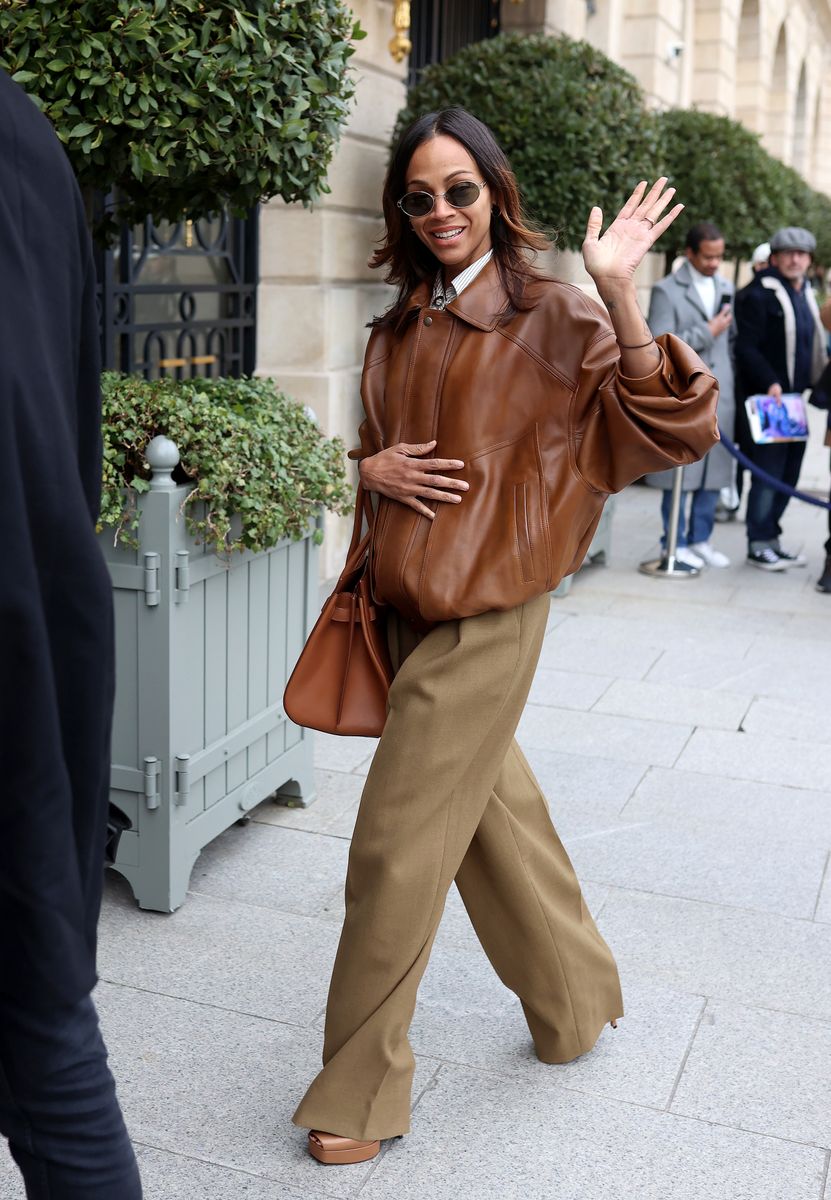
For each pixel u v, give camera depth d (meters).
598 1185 2.14
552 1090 2.40
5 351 1.23
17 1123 1.37
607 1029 2.62
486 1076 2.44
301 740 3.63
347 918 2.12
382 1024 2.12
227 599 3.12
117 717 2.95
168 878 3.00
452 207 2.03
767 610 6.22
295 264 6.07
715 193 8.81
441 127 2.04
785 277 6.94
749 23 17.17
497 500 2.04
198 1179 2.13
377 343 2.23
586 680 5.03
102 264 4.48
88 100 2.63
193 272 5.47
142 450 2.86
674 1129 2.30
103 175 2.89
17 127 1.31
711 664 5.31
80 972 1.34
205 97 2.65
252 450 3.00
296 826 3.56
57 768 1.29
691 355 1.98
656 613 6.10
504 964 2.37
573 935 2.37
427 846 2.06
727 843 3.56
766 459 6.96
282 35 2.76
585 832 3.60
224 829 3.26
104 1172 1.37
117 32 2.54
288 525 3.20
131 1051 2.49
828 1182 2.17
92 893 1.40
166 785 2.95
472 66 6.53
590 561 7.12
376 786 2.08
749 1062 2.51
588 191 6.25
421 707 2.04
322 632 2.24
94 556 1.33
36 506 1.27
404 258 2.20
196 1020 2.60
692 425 1.94
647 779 4.02
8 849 1.29
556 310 2.04
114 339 4.60
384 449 2.13
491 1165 2.18
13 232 1.27
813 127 25.23
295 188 3.07
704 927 3.07
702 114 9.14
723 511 8.74
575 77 6.43
